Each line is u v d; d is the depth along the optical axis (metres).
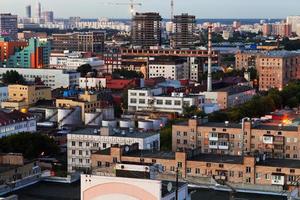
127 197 175.50
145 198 174.00
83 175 179.62
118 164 199.00
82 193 179.50
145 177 182.75
